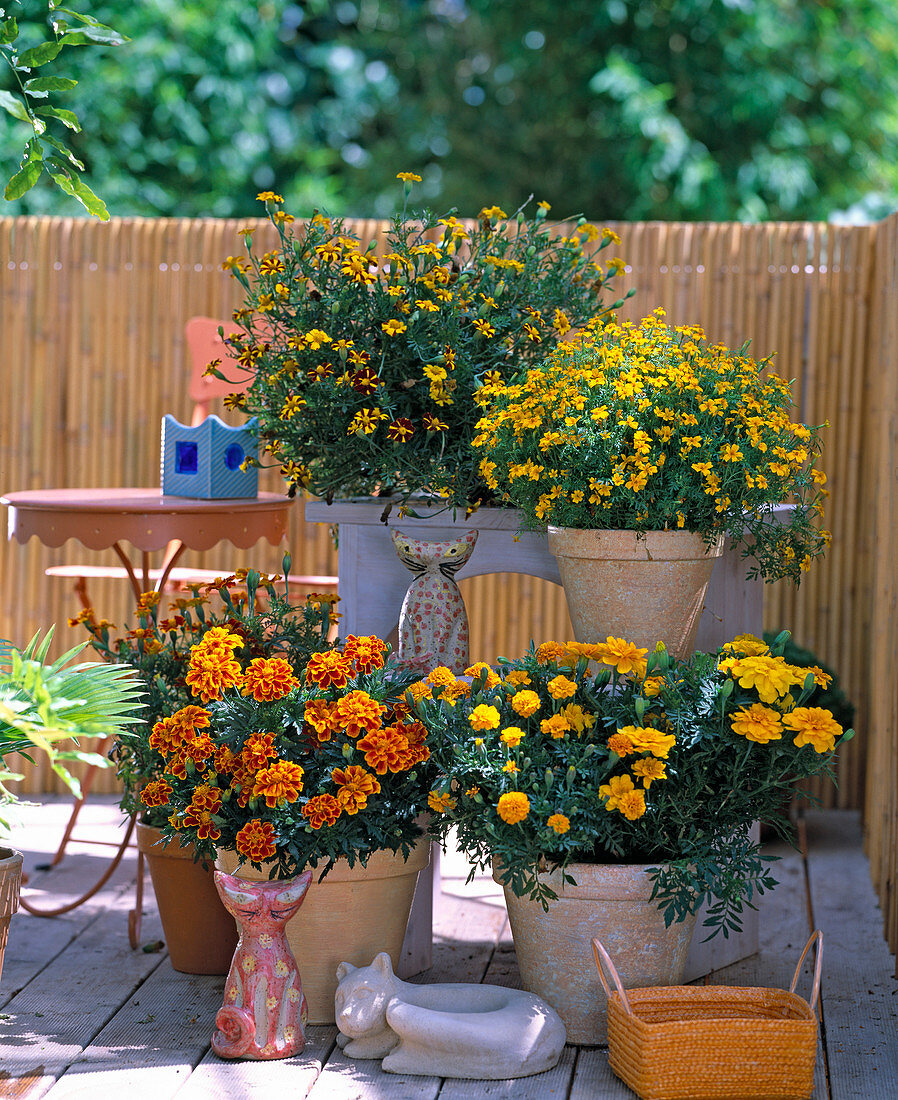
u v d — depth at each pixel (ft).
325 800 7.60
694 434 8.13
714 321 14.10
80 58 26.08
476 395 8.99
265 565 14.51
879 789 11.44
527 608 14.42
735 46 26.94
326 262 9.26
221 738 7.95
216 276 14.40
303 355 9.14
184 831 8.55
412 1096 7.24
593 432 8.00
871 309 13.80
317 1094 7.26
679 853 7.77
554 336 9.68
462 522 9.39
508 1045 7.45
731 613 9.54
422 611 8.98
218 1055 7.79
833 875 11.94
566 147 29.35
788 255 13.97
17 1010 8.51
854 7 27.78
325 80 35.40
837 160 28.19
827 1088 7.49
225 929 9.12
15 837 12.84
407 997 7.84
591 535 8.14
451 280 9.52
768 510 8.56
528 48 28.86
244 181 29.12
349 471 9.51
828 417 13.99
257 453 11.32
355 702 7.80
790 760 7.69
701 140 27.35
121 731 7.90
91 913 10.71
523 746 7.80
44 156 9.34
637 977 7.84
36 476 14.64
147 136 27.55
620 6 27.12
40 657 8.16
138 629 9.41
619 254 14.19
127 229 14.44
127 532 9.69
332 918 8.09
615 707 7.93
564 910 7.77
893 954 9.61
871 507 13.44
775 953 9.81
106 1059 7.73
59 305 14.49
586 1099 7.22
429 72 33.06
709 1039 7.11
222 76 28.04
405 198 9.74
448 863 12.33
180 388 14.52
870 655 13.34
